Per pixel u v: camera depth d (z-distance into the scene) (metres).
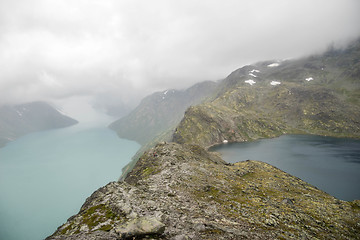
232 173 70.50
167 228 20.72
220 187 49.41
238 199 42.12
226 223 26.05
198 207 31.66
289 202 46.41
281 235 25.67
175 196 36.66
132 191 34.47
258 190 53.94
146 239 17.92
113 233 19.11
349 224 38.62
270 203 42.59
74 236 19.95
